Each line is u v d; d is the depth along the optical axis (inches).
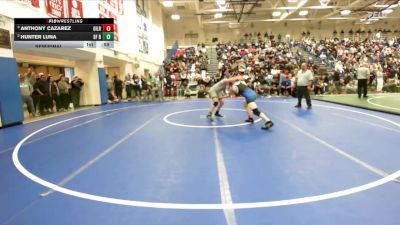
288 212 107.1
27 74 443.5
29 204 118.0
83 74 532.4
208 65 928.9
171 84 705.6
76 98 496.1
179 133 249.9
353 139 214.2
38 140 237.3
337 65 784.3
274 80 674.2
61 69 747.4
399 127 255.8
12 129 295.1
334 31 1359.5
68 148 207.5
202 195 123.5
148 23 845.2
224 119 318.3
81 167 163.2
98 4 514.3
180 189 130.2
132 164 167.3
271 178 140.6
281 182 135.3
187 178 143.3
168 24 1268.5
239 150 191.2
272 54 972.6
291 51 1014.4
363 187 127.5
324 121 292.0
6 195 127.0
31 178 147.4
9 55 318.0
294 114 344.2
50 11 387.9
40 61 634.8
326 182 133.9
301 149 190.1
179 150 195.0
